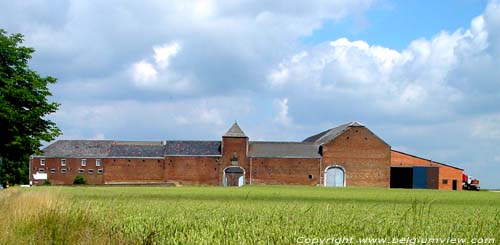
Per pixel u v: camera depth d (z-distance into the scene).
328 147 124.62
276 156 125.06
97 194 56.75
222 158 125.81
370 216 26.92
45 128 48.97
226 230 20.31
